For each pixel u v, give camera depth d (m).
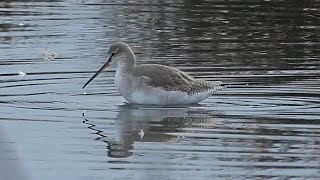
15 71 20.14
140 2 28.69
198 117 17.02
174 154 14.84
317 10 27.55
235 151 15.00
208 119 16.91
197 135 15.88
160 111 17.50
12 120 16.59
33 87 18.86
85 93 18.59
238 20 26.11
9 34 24.11
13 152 14.89
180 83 17.92
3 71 20.14
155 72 17.92
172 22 25.83
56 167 14.22
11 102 17.73
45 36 23.88
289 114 17.16
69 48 22.56
